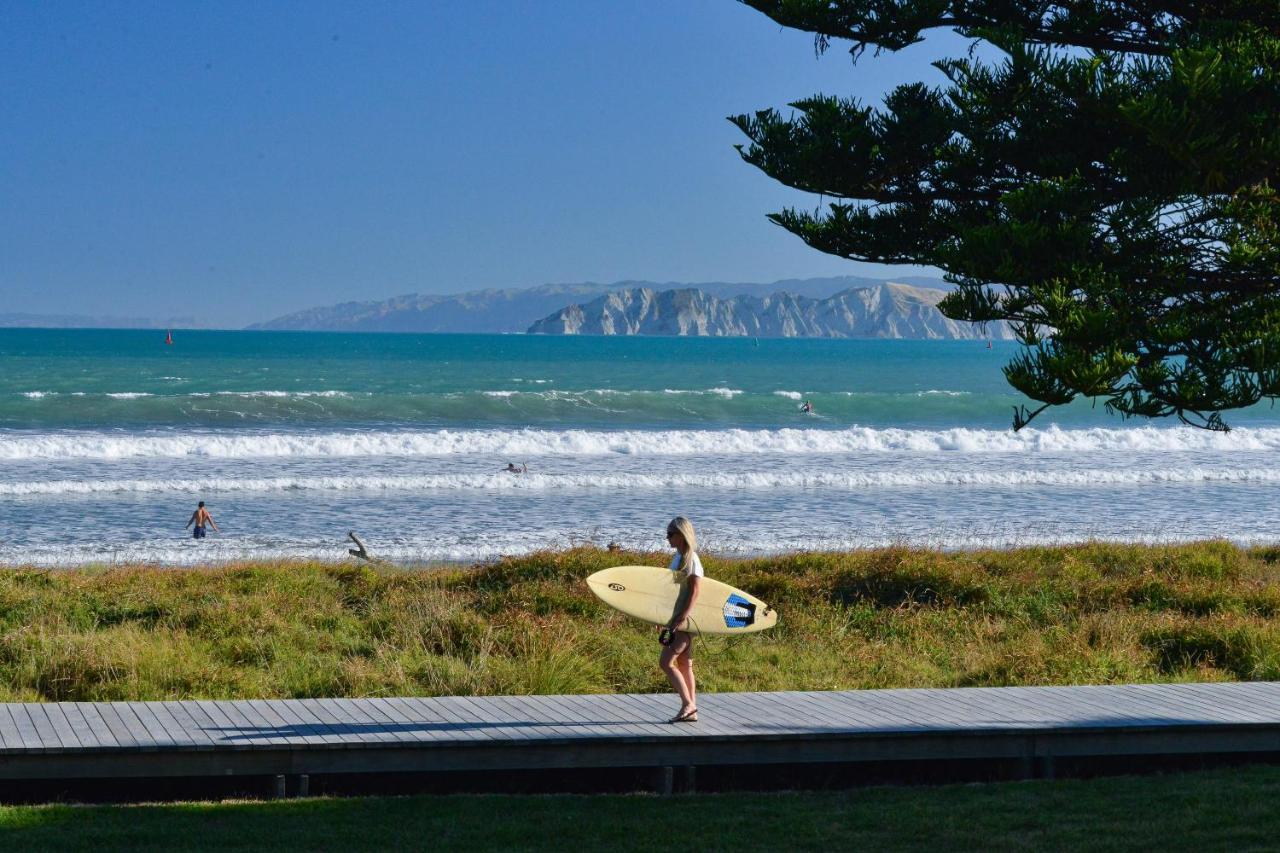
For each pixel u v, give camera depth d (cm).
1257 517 3903
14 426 5859
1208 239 1039
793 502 4012
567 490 4209
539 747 1038
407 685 1507
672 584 1176
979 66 1101
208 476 4297
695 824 903
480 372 11856
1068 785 1039
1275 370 923
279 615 1959
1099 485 4606
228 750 995
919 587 2322
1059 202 1003
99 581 2217
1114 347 948
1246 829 869
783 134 1182
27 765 961
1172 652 1811
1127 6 1161
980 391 10006
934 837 865
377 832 866
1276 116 973
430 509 3734
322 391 8625
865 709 1191
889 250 1234
